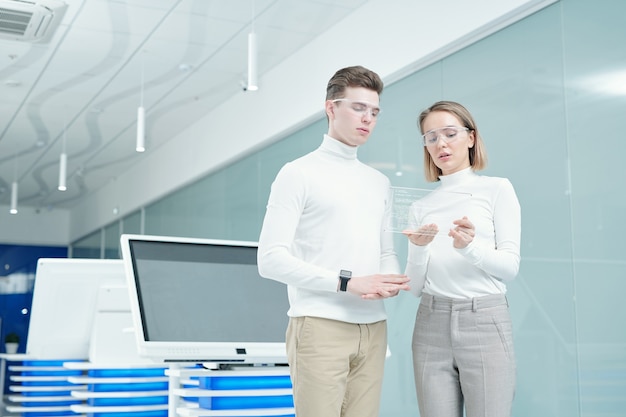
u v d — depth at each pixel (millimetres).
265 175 7629
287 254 2111
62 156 9312
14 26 6180
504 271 2186
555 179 4074
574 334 3885
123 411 4129
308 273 2072
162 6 5898
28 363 5527
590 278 3803
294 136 7082
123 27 6312
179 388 3299
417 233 2186
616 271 3639
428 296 2334
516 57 4406
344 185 2213
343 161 2264
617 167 3660
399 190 2275
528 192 4273
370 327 2188
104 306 4391
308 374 2098
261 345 3230
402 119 5465
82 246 15195
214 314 3279
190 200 9672
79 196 14789
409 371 5223
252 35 5141
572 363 3887
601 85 3789
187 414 3025
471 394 2215
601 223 3746
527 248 4254
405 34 5352
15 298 15672
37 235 16094
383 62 5602
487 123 4637
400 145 5465
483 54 4695
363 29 5879
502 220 2285
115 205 12852
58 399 5062
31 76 7539
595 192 3793
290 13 6059
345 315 2123
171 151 10234
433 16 5055
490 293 2250
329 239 2158
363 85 2219
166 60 7141
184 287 3305
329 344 2102
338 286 2059
